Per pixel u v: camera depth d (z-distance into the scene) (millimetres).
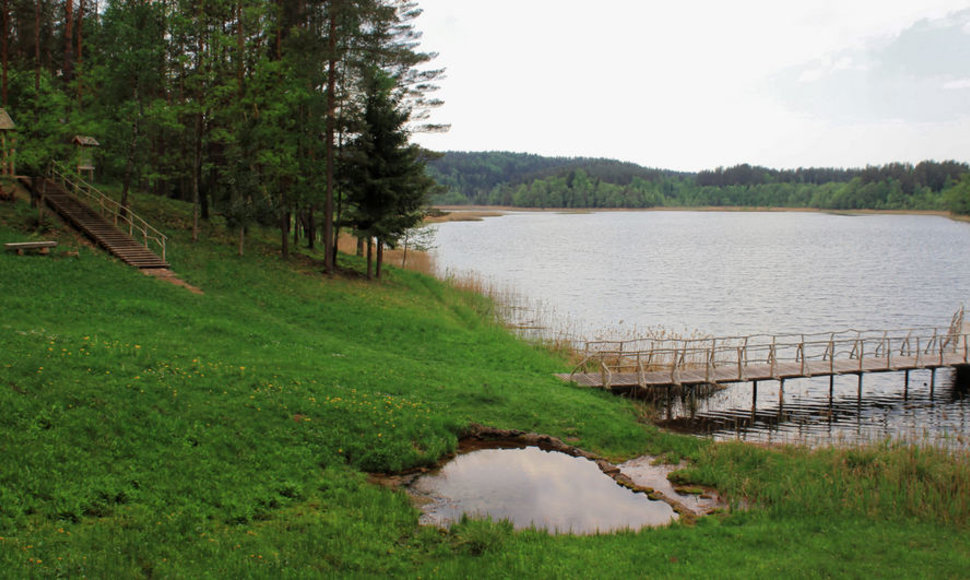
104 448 13656
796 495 15250
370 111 37500
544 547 12328
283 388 19219
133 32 34000
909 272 68938
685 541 12922
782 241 110625
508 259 81375
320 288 34875
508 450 18797
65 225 33438
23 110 38062
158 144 48000
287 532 12195
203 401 17047
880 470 16578
